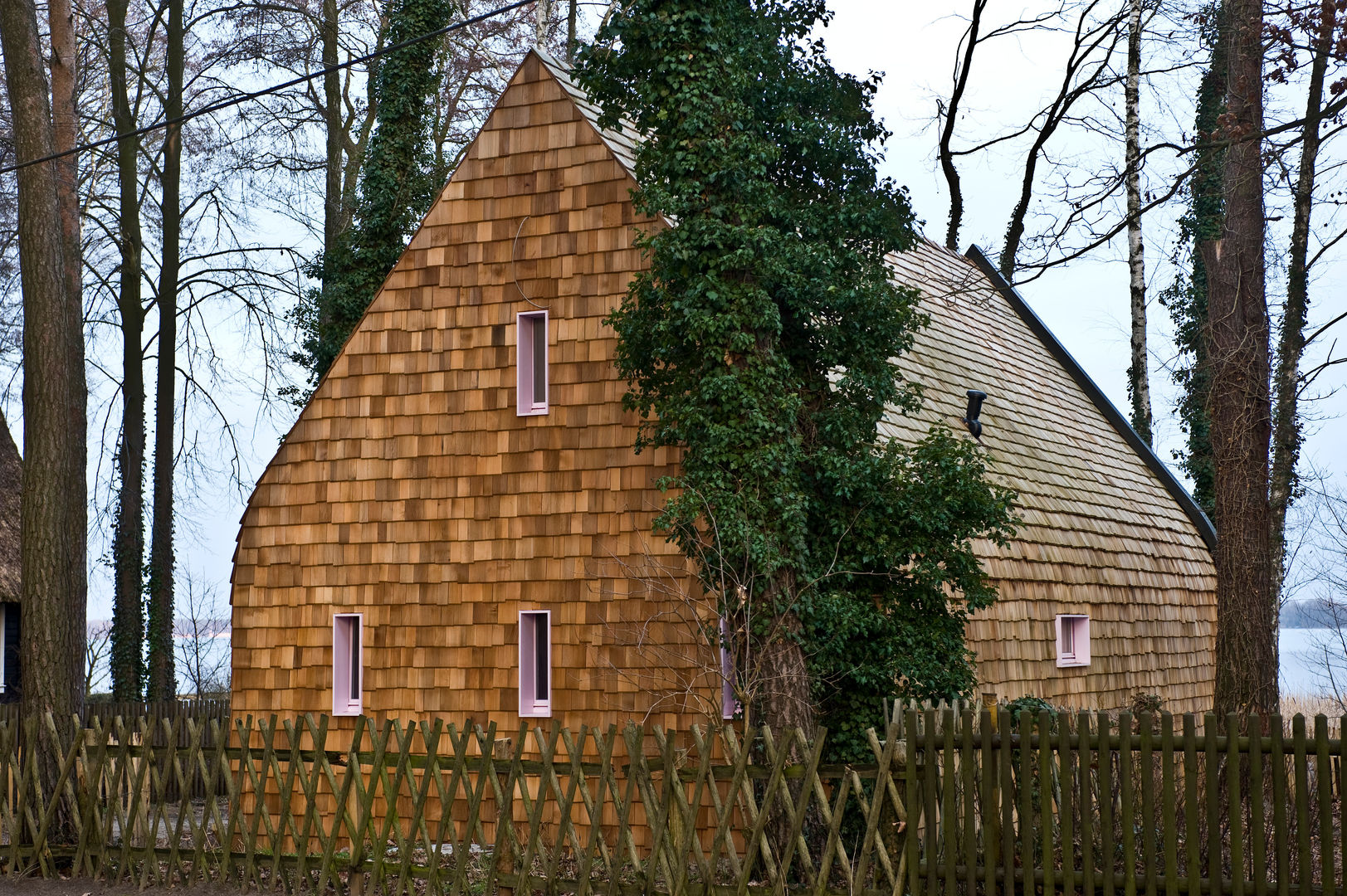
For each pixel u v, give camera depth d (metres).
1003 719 9.34
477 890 11.06
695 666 13.65
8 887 12.23
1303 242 20.80
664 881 10.61
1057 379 25.27
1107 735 8.96
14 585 21.09
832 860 9.71
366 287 22.28
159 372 28.30
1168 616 21.77
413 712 15.20
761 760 11.76
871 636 12.66
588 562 14.52
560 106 15.41
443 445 15.54
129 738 12.55
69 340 14.88
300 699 15.90
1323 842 8.39
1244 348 14.23
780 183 13.35
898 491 12.80
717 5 12.56
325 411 16.25
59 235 14.18
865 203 13.12
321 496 16.11
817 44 13.53
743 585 11.85
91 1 30.03
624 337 12.95
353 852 11.33
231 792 11.88
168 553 28.05
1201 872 8.79
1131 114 25.45
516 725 14.62
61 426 13.78
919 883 9.43
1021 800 9.20
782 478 12.09
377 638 15.53
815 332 12.97
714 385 12.00
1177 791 9.81
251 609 16.30
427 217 16.02
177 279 28.98
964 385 19.89
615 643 14.22
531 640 14.89
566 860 12.92
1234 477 14.17
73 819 12.70
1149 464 25.33
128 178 28.59
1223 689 14.01
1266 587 14.02
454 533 15.32
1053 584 17.88
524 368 15.28
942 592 13.15
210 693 32.88
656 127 12.75
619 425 14.58
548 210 15.31
